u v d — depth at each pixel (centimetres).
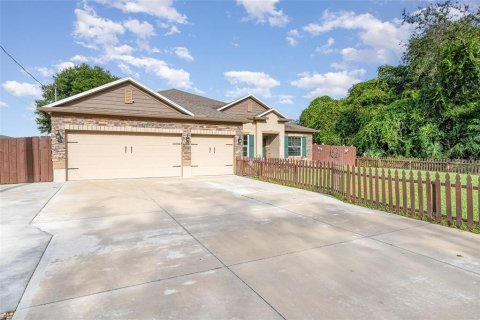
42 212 691
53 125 1205
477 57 1897
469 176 564
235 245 471
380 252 442
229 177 1455
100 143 1289
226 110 1916
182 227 573
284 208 748
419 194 648
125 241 489
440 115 2061
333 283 342
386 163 2075
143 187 1091
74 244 473
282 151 2058
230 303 299
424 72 2333
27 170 1205
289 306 294
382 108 2639
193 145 1494
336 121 3106
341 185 881
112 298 308
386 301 303
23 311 283
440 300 305
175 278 355
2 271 371
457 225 582
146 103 1384
